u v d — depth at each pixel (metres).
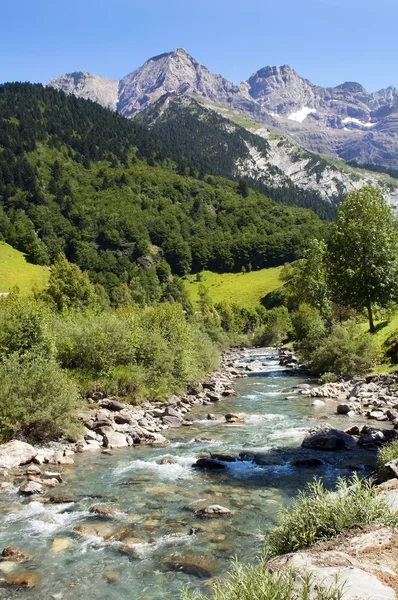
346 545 5.60
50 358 20.94
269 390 31.88
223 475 13.14
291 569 4.54
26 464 14.01
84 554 8.38
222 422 21.31
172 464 14.32
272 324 96.19
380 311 48.25
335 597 4.03
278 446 16.45
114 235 185.50
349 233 40.56
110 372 24.12
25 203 187.00
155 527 9.52
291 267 152.75
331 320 54.59
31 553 8.41
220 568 7.77
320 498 7.06
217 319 93.75
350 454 15.02
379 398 24.73
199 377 33.97
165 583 7.35
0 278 129.12
